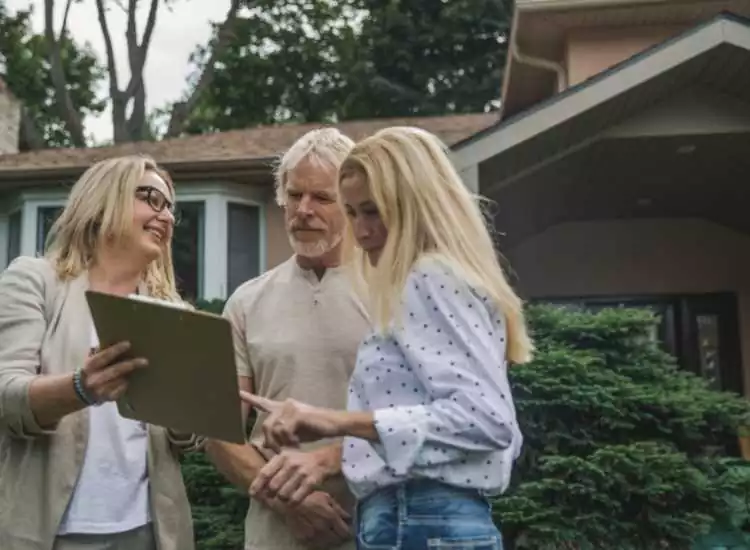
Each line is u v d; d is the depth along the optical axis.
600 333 6.98
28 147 19.03
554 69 11.23
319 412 1.88
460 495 1.89
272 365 2.66
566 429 6.27
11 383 2.28
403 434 1.81
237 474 2.65
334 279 2.70
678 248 11.77
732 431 6.69
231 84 25.77
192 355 2.01
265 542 2.61
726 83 8.33
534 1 10.30
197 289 10.49
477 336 1.87
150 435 2.53
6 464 2.39
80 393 2.14
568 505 5.81
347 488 2.55
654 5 10.30
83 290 2.54
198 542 5.83
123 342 2.09
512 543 5.79
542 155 8.64
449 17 22.83
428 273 1.92
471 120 13.22
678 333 11.65
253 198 10.87
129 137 22.78
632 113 8.49
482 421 1.81
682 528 5.85
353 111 24.27
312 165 2.69
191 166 10.30
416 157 2.01
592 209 11.26
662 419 6.45
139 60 22.89
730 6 10.30
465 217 2.01
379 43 23.34
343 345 2.63
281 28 25.47
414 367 1.88
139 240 2.59
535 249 11.93
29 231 10.90
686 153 9.02
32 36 26.27
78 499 2.38
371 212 2.05
